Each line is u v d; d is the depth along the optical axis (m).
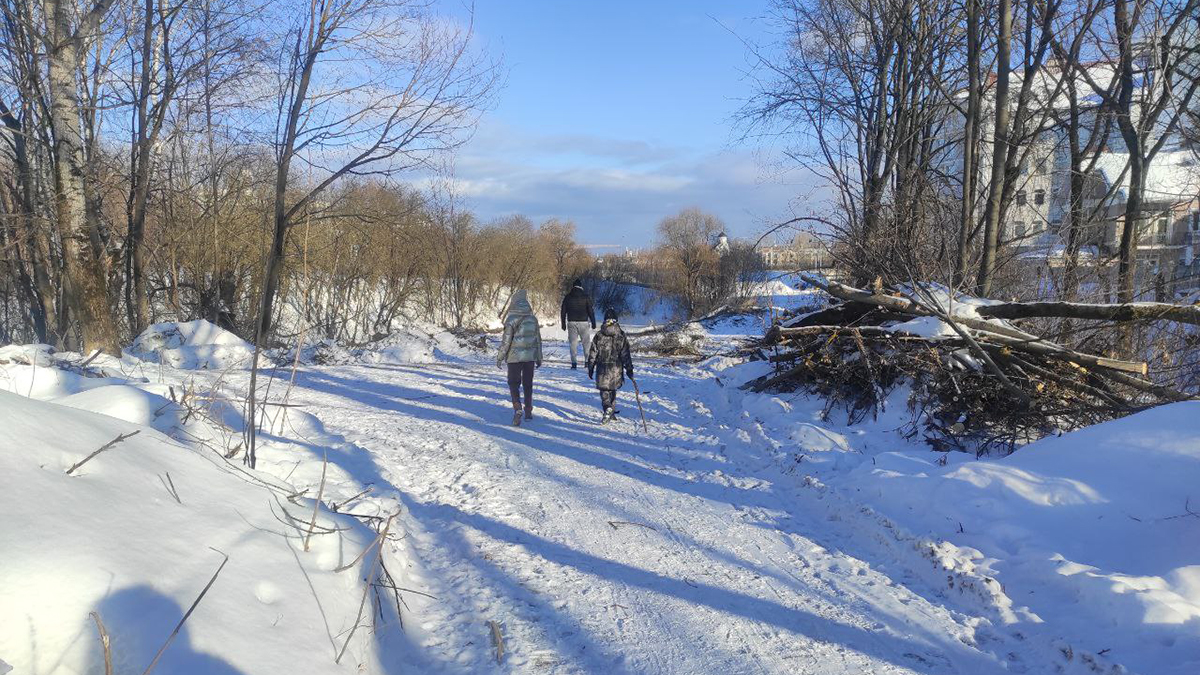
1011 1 11.60
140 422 5.14
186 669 2.38
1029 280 11.58
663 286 51.84
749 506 6.32
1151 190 12.54
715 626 4.04
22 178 17.28
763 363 11.51
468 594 4.30
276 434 6.62
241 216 23.45
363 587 3.62
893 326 9.22
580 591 4.42
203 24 15.27
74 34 12.48
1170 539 4.47
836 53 16.92
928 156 16.02
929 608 4.37
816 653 3.78
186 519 3.22
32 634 2.21
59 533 2.56
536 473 7.05
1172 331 8.94
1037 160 14.91
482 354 19.77
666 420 9.91
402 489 6.20
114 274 17.00
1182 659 3.37
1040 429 7.58
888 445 7.68
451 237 41.59
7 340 23.67
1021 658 3.76
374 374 14.13
